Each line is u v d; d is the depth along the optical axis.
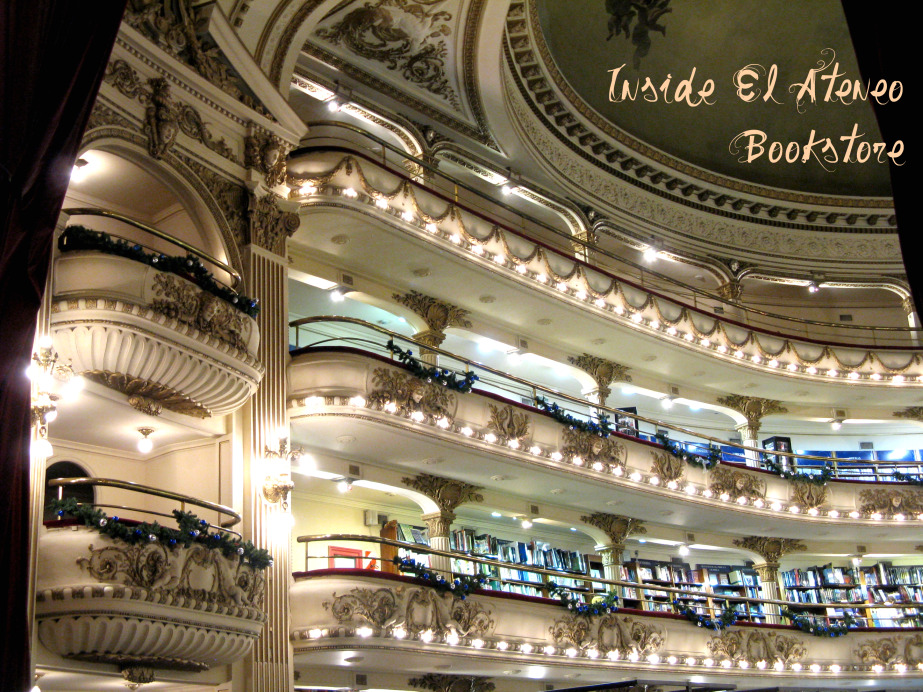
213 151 11.95
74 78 8.13
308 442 13.56
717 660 16.89
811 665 18.11
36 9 8.09
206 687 10.48
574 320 17.98
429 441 13.83
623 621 15.59
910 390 21.94
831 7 21.06
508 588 16.50
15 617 6.94
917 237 7.00
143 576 9.02
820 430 23.38
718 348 20.09
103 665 9.27
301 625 11.70
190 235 11.90
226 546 10.05
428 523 15.50
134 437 11.35
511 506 16.83
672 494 17.59
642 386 20.34
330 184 14.02
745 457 19.67
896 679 18.67
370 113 16.86
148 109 10.98
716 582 20.69
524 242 17.00
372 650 11.91
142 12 10.93
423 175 17.47
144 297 9.88
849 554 21.27
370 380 13.06
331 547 14.88
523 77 18.56
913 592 21.11
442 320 16.70
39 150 7.73
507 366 19.42
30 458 7.79
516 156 19.02
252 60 12.48
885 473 21.81
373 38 16.28
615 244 21.58
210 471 11.45
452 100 17.89
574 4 19.12
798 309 24.09
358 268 15.62
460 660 13.21
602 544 18.39
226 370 10.64
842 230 23.73
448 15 16.14
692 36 21.02
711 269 22.59
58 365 9.21
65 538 8.84
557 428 15.94
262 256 12.27
